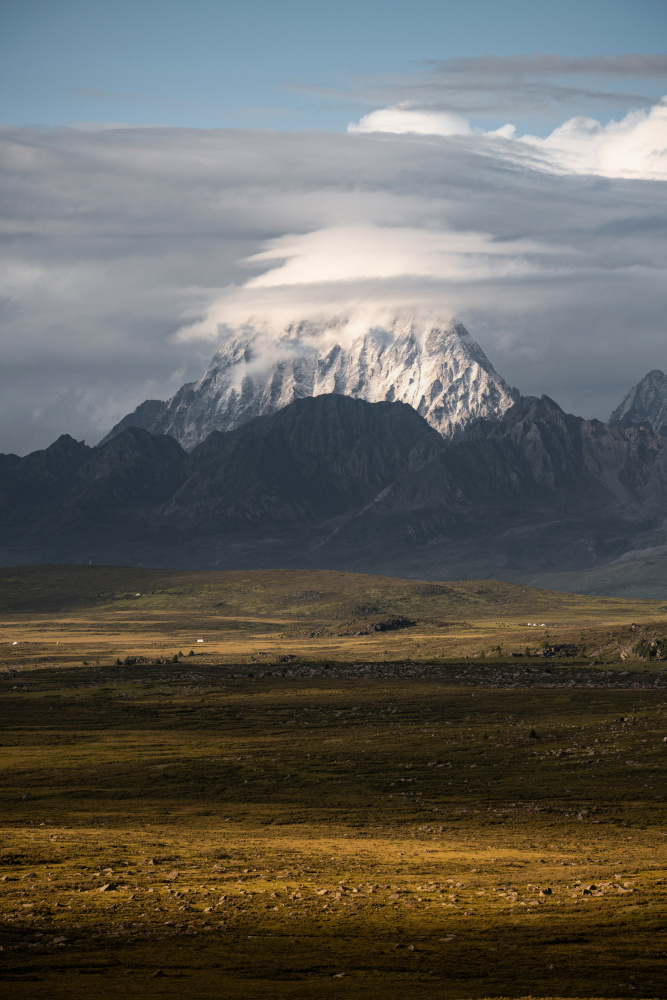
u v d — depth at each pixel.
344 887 115.25
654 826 170.88
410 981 77.69
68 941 89.38
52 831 162.62
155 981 77.19
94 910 101.75
